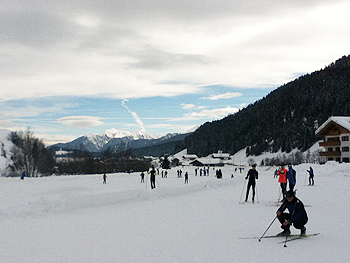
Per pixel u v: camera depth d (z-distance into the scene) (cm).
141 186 3538
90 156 11944
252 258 626
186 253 679
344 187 2189
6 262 663
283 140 17388
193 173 8306
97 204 1533
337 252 646
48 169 8969
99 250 729
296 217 766
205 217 1124
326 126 6738
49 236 906
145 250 715
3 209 1257
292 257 623
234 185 2767
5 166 7844
